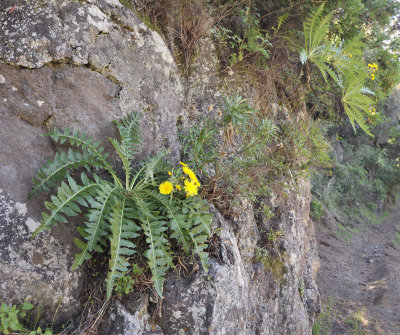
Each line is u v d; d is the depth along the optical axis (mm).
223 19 3914
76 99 2352
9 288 1899
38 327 1813
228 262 2459
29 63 2160
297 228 4258
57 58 2258
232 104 3043
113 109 2543
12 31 2146
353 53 4180
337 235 12102
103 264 2199
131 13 2801
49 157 2215
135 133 2562
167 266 2025
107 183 2207
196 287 2221
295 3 4109
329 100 5418
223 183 3014
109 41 2555
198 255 2309
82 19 2402
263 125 3297
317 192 13305
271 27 4227
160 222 2104
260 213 3727
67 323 2027
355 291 8406
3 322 1696
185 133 3158
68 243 2131
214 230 2545
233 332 2391
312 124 4773
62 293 2055
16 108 2129
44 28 2219
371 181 18891
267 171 3848
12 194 2000
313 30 3893
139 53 2777
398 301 7793
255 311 3277
